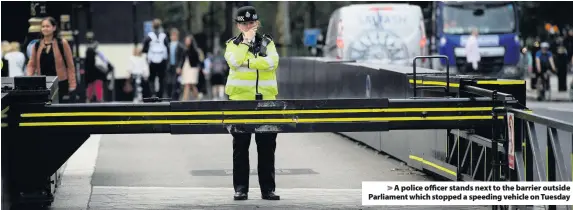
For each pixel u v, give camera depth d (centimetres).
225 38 9169
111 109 2055
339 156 3278
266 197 2372
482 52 7681
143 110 2064
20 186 2056
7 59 4094
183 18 10506
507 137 2031
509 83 2325
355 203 2314
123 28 7069
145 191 2523
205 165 3089
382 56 6575
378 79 3262
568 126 1648
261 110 2088
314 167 3016
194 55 6188
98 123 2055
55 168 2066
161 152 3419
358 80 3588
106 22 7025
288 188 2595
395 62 6588
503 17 7712
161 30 5656
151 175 2869
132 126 2062
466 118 2114
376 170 2930
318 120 2095
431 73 2770
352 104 2097
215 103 2078
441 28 7694
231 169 2998
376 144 3359
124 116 2059
